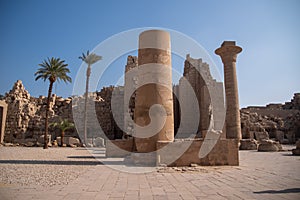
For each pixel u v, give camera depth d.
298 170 9.42
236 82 25.39
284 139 35.75
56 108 44.38
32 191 5.92
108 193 5.75
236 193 5.73
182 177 7.94
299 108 49.50
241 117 34.22
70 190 6.04
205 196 5.47
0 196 5.42
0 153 18.88
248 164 11.39
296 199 5.18
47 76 28.52
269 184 6.76
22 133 39.47
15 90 42.22
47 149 25.97
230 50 25.59
